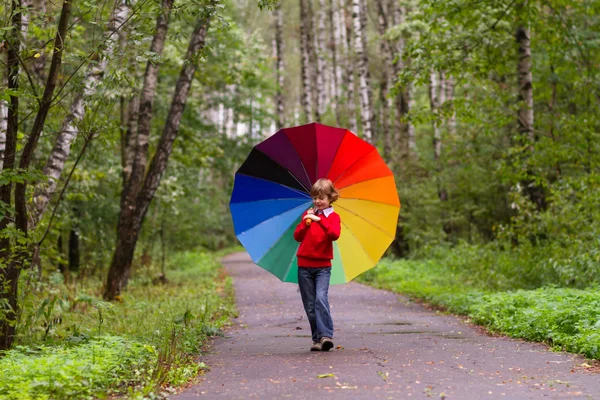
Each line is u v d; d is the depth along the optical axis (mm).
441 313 12172
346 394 5227
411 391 5320
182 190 22344
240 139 30922
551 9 17141
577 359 6852
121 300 15180
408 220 26078
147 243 26703
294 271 8320
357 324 10547
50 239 14500
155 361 6297
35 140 7598
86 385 5238
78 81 8117
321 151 7914
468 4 15500
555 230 14000
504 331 9047
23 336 8352
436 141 27688
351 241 8195
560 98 22312
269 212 8266
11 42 7449
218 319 10945
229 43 24594
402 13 35156
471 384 5598
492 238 27156
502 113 16656
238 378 6082
